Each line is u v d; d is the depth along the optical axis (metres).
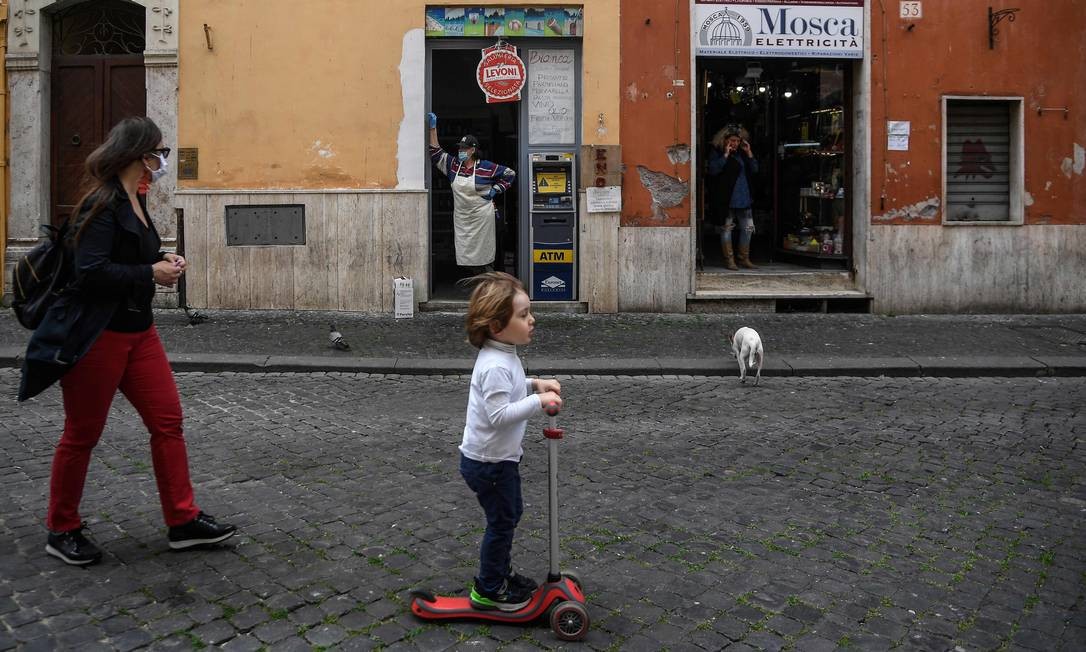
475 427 3.95
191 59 12.45
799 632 4.08
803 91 14.16
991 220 13.28
